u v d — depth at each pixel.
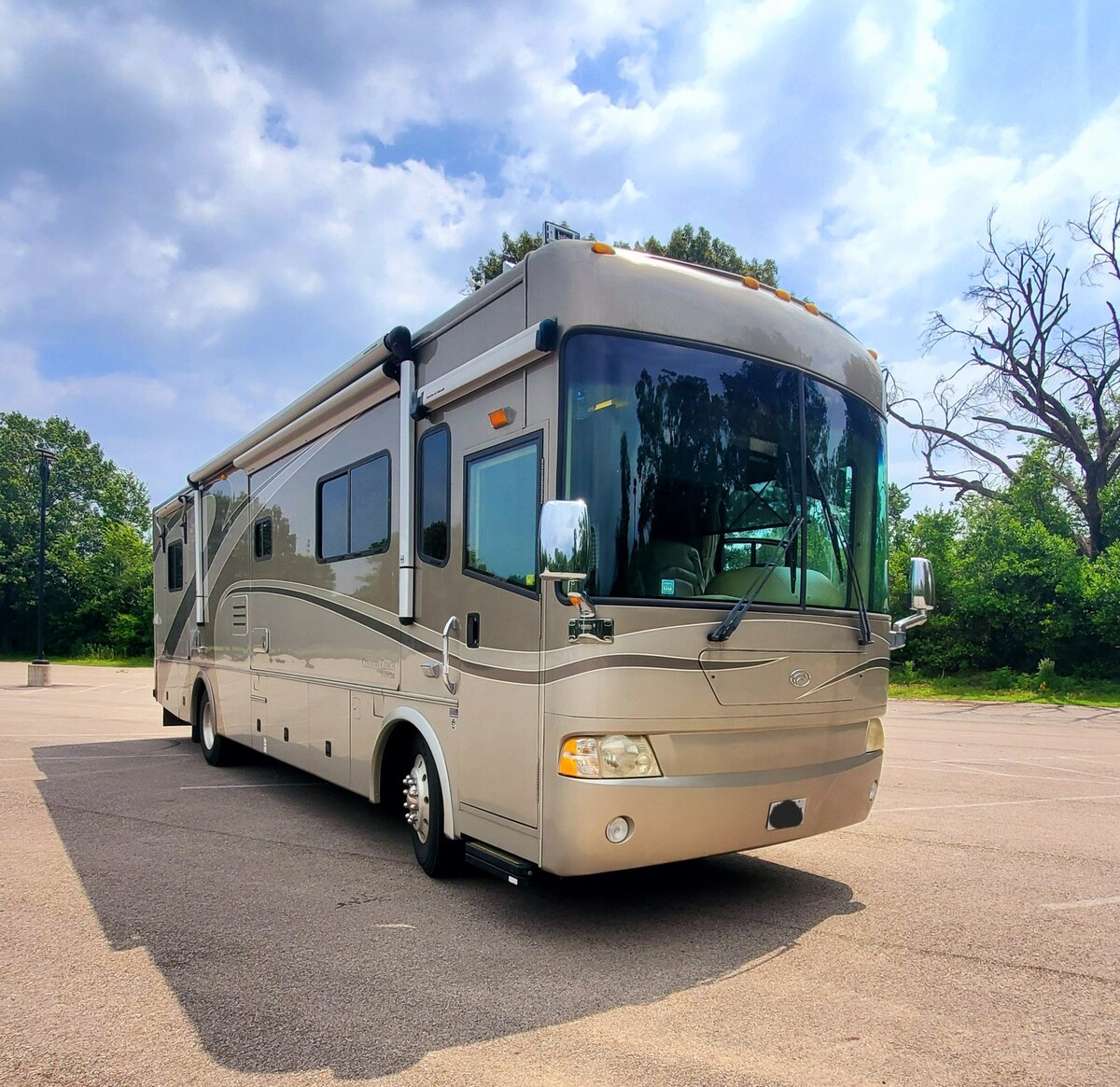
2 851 5.73
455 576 4.62
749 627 4.02
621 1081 2.81
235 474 8.37
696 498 4.04
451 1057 2.97
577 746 3.70
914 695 19.22
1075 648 19.48
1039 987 3.57
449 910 4.51
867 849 5.83
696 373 4.12
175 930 4.22
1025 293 25.61
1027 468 23.75
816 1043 3.07
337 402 5.97
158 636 11.83
